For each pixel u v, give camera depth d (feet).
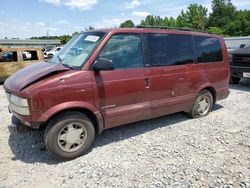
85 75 13.14
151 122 18.61
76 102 12.93
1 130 17.12
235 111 21.29
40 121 12.21
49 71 12.83
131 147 14.64
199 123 18.45
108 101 14.03
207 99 19.81
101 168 12.41
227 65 20.57
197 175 11.79
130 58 14.84
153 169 12.30
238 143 15.08
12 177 11.75
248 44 34.27
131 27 15.60
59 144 12.90
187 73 17.60
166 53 16.48
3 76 37.76
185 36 17.74
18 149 14.42
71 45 15.72
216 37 19.98
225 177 11.63
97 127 14.24
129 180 11.44
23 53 39.50
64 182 11.36
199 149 14.33
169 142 15.25
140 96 15.28
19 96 12.19
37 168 12.50
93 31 15.34
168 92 16.70
